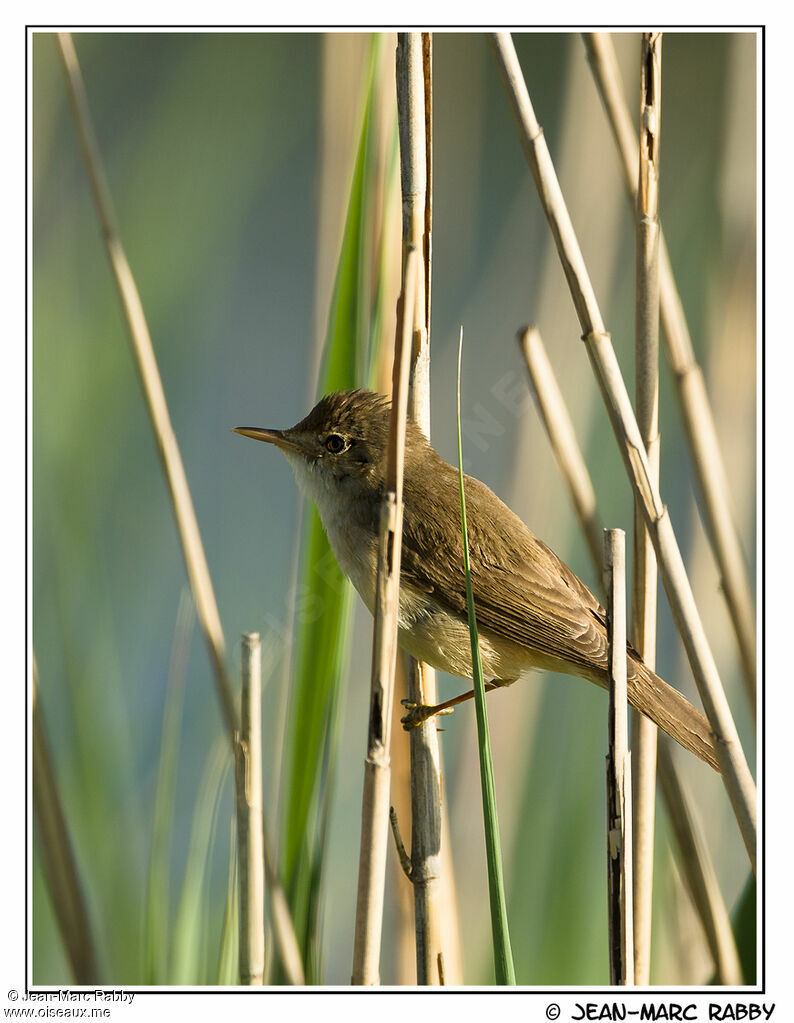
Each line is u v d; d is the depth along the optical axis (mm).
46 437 10188
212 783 7004
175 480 7562
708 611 9445
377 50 7219
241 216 12273
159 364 11312
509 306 11344
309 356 9016
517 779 8898
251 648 5938
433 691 7965
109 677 8867
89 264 11289
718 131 10375
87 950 7031
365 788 5355
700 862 7102
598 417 9969
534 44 12312
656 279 6941
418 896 6492
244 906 6020
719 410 9719
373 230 7512
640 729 7105
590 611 7965
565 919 8328
